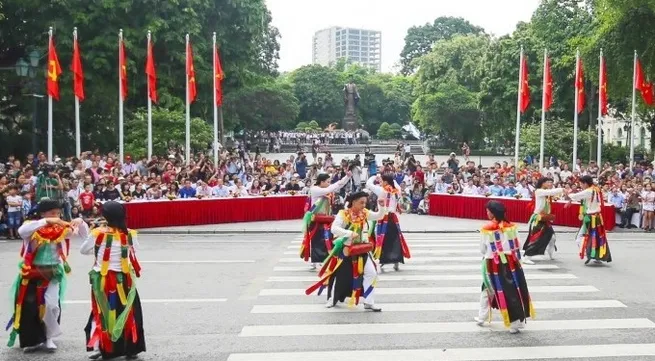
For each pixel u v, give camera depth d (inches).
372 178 536.1
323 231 517.7
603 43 1261.1
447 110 2449.6
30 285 317.4
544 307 405.7
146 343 331.0
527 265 557.3
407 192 1029.2
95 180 861.8
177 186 895.7
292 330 354.0
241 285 472.1
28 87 1234.6
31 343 317.1
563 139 1631.4
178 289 458.3
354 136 2642.7
